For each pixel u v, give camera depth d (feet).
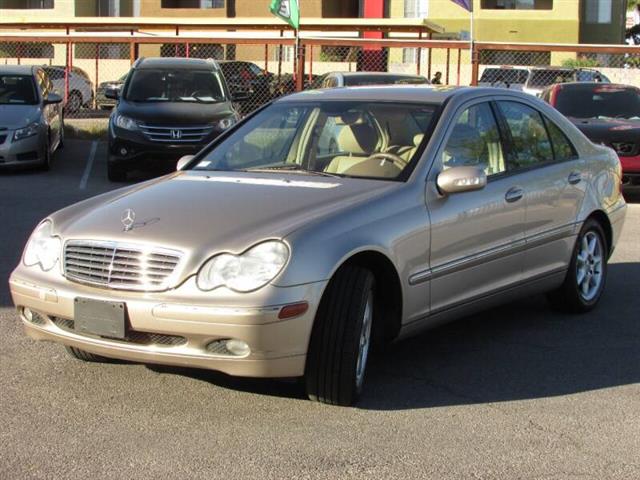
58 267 15.38
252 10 130.82
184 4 135.74
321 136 18.93
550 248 20.39
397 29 96.53
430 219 16.69
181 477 12.67
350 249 14.82
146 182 18.57
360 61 98.84
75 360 17.76
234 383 16.56
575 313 22.16
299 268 14.15
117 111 45.80
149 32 111.24
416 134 18.03
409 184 16.83
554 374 17.63
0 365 17.46
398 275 15.93
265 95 67.56
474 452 13.73
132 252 14.58
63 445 13.74
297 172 18.01
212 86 48.52
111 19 101.81
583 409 15.71
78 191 41.32
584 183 21.62
